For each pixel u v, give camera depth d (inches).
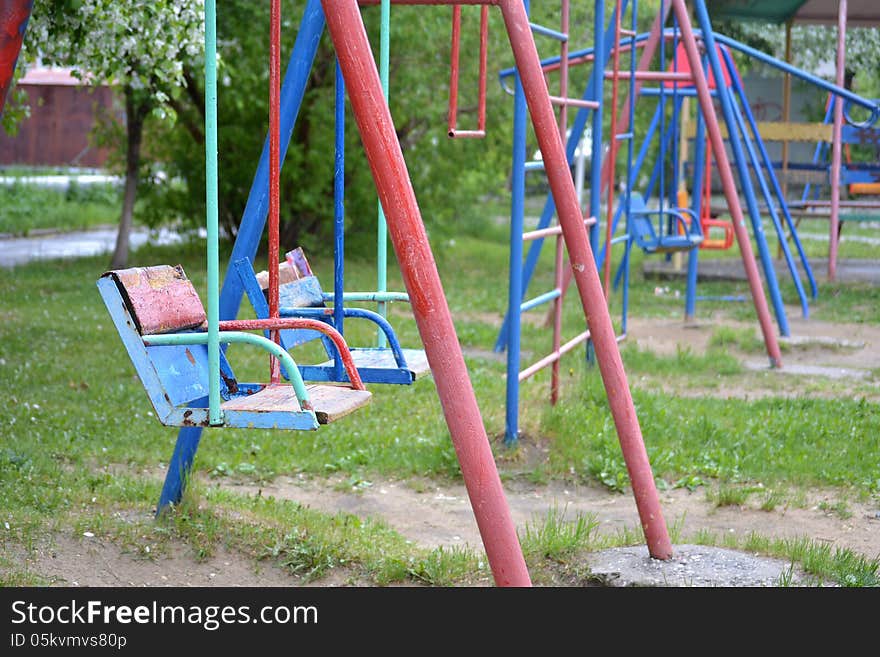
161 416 160.7
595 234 349.7
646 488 206.1
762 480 273.0
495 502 154.6
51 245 944.9
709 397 362.0
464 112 792.9
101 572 199.9
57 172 1512.1
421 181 807.1
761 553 211.6
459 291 657.0
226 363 183.0
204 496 241.0
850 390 384.8
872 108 582.9
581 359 409.7
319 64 749.3
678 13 427.2
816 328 524.7
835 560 204.1
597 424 306.2
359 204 800.3
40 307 547.2
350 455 292.5
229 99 701.9
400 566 204.7
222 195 782.5
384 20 198.7
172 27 366.3
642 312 568.4
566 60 314.0
